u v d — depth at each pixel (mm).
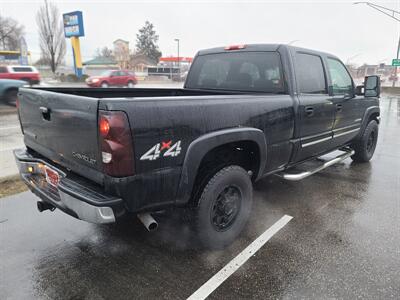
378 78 4770
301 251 2990
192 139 2471
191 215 2799
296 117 3520
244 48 3881
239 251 2984
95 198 2174
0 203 3938
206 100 2570
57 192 2641
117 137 2055
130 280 2582
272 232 3336
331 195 4355
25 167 3066
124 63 76625
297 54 3664
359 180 4973
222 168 2877
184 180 2463
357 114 5070
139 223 3496
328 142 4387
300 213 3793
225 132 2684
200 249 3010
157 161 2281
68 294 2428
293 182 4855
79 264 2785
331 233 3326
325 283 2555
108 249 3012
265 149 3176
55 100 2496
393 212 3840
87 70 61594
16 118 11031
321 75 4059
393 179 5027
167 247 3045
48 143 2746
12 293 2436
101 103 2053
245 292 2451
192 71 4559
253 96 3031
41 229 3354
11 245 3055
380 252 2986
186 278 2605
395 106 17156
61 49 44531
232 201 3035
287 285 2529
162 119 2258
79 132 2289
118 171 2115
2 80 13039
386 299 2389
